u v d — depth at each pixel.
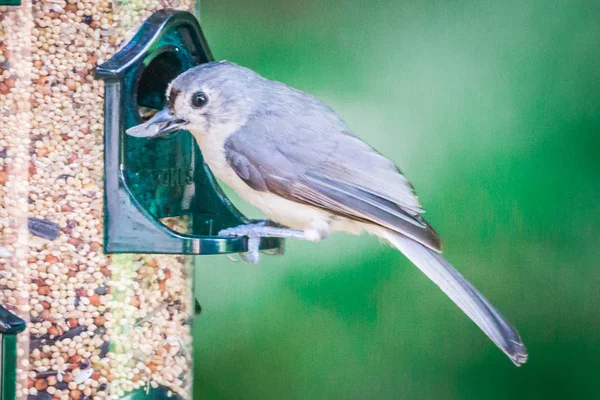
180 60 8.96
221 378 10.56
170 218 8.95
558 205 10.91
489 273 10.95
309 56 11.21
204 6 11.22
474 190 10.99
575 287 10.89
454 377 10.81
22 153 8.21
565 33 11.27
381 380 10.62
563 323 10.91
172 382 8.80
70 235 8.29
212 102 8.79
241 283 10.77
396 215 8.98
